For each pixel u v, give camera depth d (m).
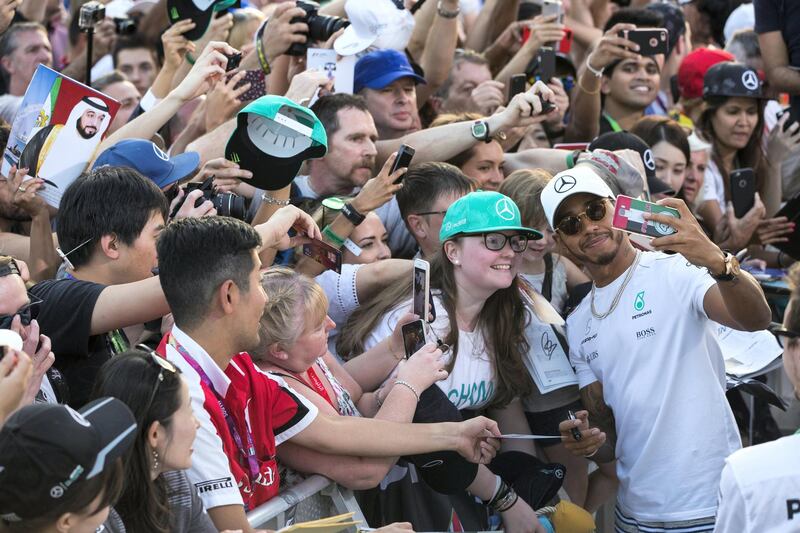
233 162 5.55
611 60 8.84
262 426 4.51
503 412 6.03
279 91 7.76
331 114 6.68
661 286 5.53
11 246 6.00
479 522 5.70
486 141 7.02
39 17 10.33
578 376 5.96
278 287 4.91
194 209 5.20
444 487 5.27
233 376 4.39
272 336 4.85
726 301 5.05
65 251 4.79
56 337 4.48
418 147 7.00
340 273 5.55
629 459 5.64
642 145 7.53
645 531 5.57
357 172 6.69
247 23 8.37
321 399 4.93
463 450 5.10
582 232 5.54
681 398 5.47
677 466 5.45
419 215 6.41
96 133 5.48
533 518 5.58
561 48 9.48
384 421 4.94
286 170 5.54
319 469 4.82
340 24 7.29
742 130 9.53
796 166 9.74
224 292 4.16
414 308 5.37
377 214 7.07
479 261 5.55
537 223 6.35
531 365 5.95
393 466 5.61
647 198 6.86
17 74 8.98
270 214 5.83
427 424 5.06
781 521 3.95
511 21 10.35
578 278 6.98
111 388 3.66
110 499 3.18
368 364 5.58
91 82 8.74
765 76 9.88
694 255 4.88
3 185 5.89
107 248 4.73
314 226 5.39
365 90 7.69
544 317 5.93
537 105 6.79
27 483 2.97
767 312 5.08
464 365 5.70
